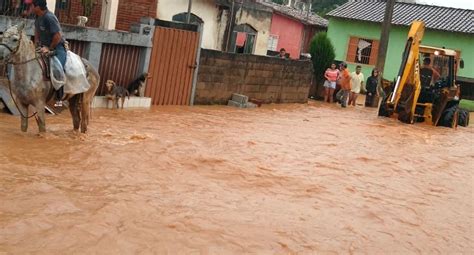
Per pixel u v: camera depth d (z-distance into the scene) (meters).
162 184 8.86
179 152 11.23
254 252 6.65
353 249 7.27
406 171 12.59
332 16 36.66
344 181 10.80
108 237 6.45
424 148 16.36
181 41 18.20
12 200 7.17
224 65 20.31
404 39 35.56
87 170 9.05
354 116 22.81
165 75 17.95
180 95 18.78
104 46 15.63
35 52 10.37
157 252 6.26
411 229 8.43
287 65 23.98
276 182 10.00
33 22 13.15
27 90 10.39
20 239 6.11
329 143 14.95
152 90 17.58
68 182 8.27
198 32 18.78
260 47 31.31
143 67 17.02
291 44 39.19
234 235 7.09
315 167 11.68
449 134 20.67
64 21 19.66
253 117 18.44
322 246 7.20
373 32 36.06
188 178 9.44
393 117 23.34
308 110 23.22
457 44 34.28
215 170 10.24
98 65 15.38
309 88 26.12
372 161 13.17
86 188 8.11
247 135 14.48
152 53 17.22
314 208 8.75
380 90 23.83
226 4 27.20
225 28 27.95
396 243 7.74
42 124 10.84
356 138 16.53
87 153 10.09
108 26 20.70
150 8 23.02
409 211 9.34
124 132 12.56
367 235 7.88
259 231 7.37
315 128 17.67
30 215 6.76
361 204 9.35
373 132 18.41
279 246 6.95
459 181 12.29
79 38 14.59
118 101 16.00
